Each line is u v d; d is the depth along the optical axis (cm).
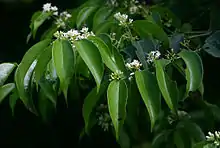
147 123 158
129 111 129
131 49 128
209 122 151
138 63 119
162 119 144
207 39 135
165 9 147
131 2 147
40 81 120
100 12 139
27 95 116
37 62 109
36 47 113
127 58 128
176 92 112
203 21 154
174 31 146
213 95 162
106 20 135
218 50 134
